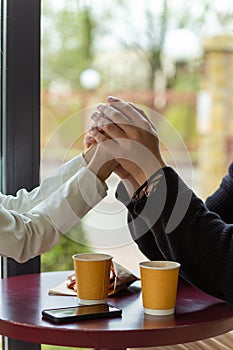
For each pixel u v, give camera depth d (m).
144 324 1.30
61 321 1.31
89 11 2.25
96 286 1.44
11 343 1.98
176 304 1.49
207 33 2.48
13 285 1.67
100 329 1.26
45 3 2.16
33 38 1.96
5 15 1.94
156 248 1.67
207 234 1.47
